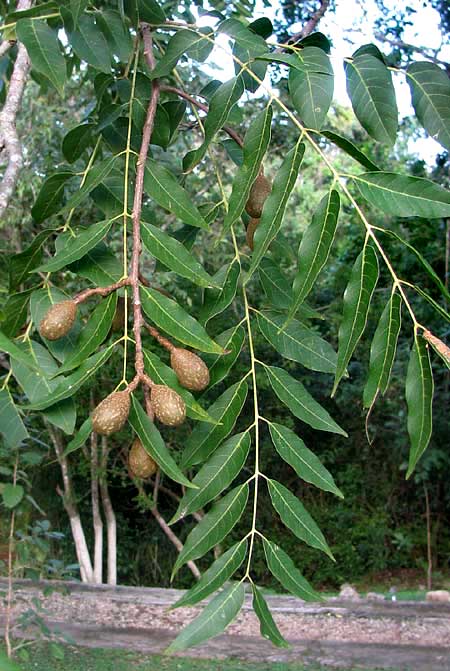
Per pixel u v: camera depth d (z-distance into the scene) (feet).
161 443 1.89
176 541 12.05
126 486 12.91
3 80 3.73
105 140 2.95
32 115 9.27
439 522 14.24
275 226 1.91
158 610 9.14
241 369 11.70
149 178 2.24
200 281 2.04
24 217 9.21
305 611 9.05
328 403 14.19
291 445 2.17
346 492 14.11
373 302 11.48
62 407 2.11
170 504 13.57
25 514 6.51
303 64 1.96
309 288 1.85
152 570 13.58
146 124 2.35
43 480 12.69
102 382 10.03
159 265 2.74
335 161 16.11
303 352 2.35
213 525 2.10
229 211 2.00
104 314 2.00
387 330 1.87
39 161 9.64
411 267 11.29
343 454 14.34
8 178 2.68
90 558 13.30
